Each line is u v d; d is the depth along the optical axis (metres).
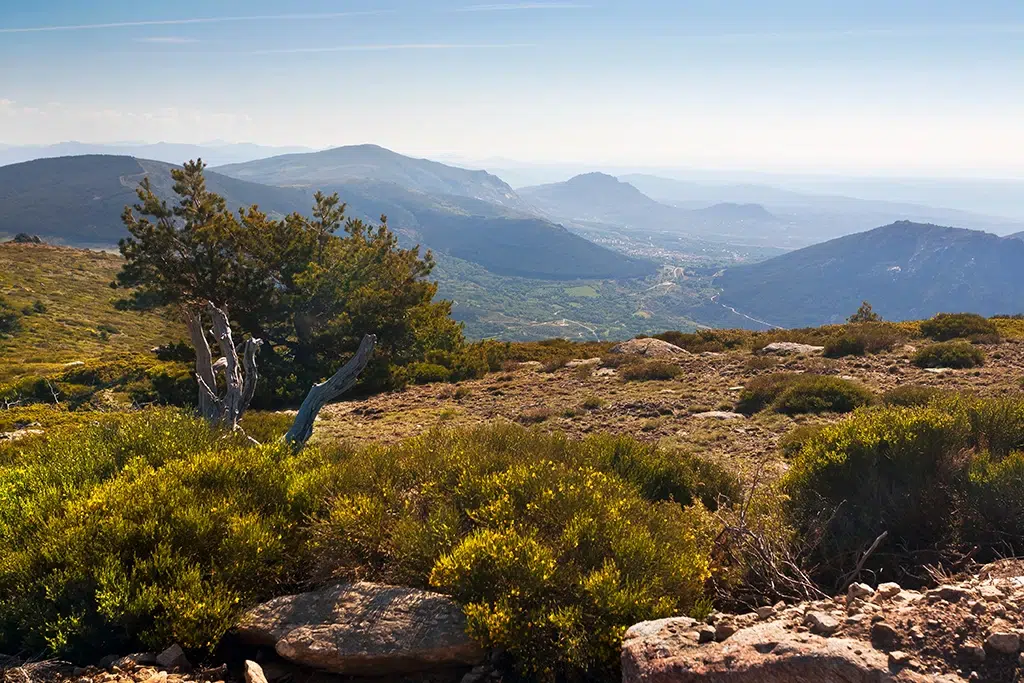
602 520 5.17
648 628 3.73
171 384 24.39
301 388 23.14
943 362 17.92
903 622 3.22
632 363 22.92
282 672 4.40
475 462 6.65
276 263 26.70
